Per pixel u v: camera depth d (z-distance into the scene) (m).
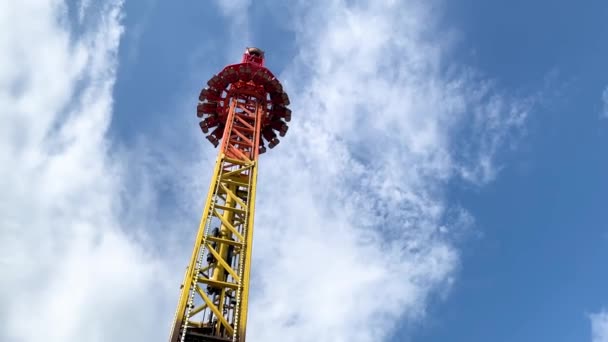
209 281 39.12
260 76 59.34
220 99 59.75
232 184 47.72
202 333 36.97
